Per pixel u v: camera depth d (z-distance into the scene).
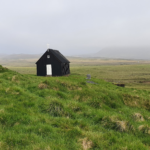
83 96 15.34
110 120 9.35
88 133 7.62
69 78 33.19
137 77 73.81
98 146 6.70
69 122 8.90
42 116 9.19
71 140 6.95
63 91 16.89
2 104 9.99
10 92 12.34
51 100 11.13
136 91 28.34
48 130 7.53
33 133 7.00
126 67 130.25
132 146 6.86
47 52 40.31
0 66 22.97
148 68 116.00
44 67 40.88
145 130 9.05
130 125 9.24
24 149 5.81
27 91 14.18
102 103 14.12
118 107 14.91
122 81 63.00
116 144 6.95
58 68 39.56
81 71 104.88
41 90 14.87
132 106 16.91
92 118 10.25
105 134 7.75
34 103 11.26
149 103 18.20
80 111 11.29
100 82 34.47
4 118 7.82
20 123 7.89
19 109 9.40
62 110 10.40
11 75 18.98
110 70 109.88
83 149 6.35
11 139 6.27
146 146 7.31
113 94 18.05
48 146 5.95
